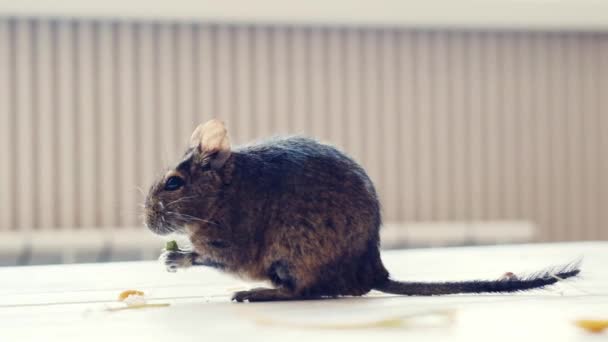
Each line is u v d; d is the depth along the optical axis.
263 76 1.66
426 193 1.75
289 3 1.51
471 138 1.76
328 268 0.76
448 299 0.77
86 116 1.58
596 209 1.85
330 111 1.69
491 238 1.72
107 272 0.91
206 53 1.63
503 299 0.77
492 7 1.57
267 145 0.79
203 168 0.78
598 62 1.83
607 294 0.79
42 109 1.56
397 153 1.73
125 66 1.59
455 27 1.73
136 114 1.60
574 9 1.60
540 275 0.78
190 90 1.62
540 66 1.79
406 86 1.72
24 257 1.53
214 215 0.77
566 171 1.82
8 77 1.54
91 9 1.50
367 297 0.78
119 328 0.70
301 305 0.75
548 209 1.81
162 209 0.78
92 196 1.59
